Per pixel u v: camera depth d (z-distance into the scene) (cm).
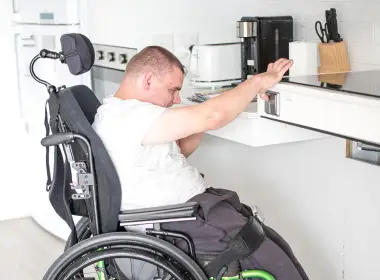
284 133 245
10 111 432
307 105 212
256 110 245
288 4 294
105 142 204
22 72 405
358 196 261
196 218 200
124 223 202
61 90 215
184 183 210
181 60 338
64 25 365
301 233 296
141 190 205
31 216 443
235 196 215
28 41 387
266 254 204
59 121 206
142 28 344
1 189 438
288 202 300
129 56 350
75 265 195
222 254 200
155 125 201
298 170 291
